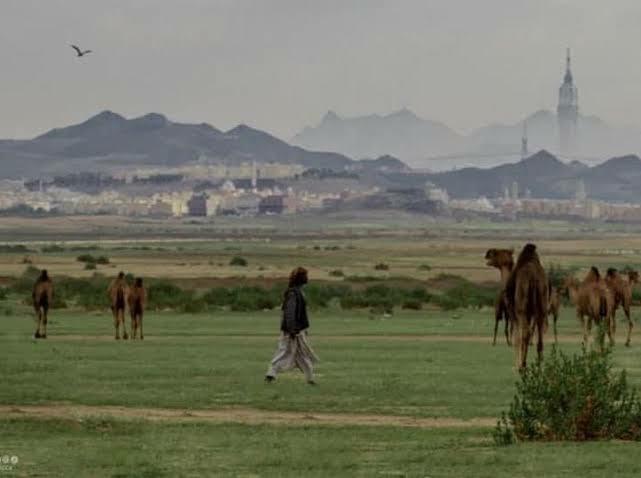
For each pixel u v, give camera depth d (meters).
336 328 97.50
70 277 194.62
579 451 33.31
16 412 43.16
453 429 39.72
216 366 59.69
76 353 68.25
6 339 81.94
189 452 34.84
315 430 39.59
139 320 85.31
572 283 80.31
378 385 51.41
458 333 90.88
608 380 36.84
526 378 37.28
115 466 32.59
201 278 199.75
